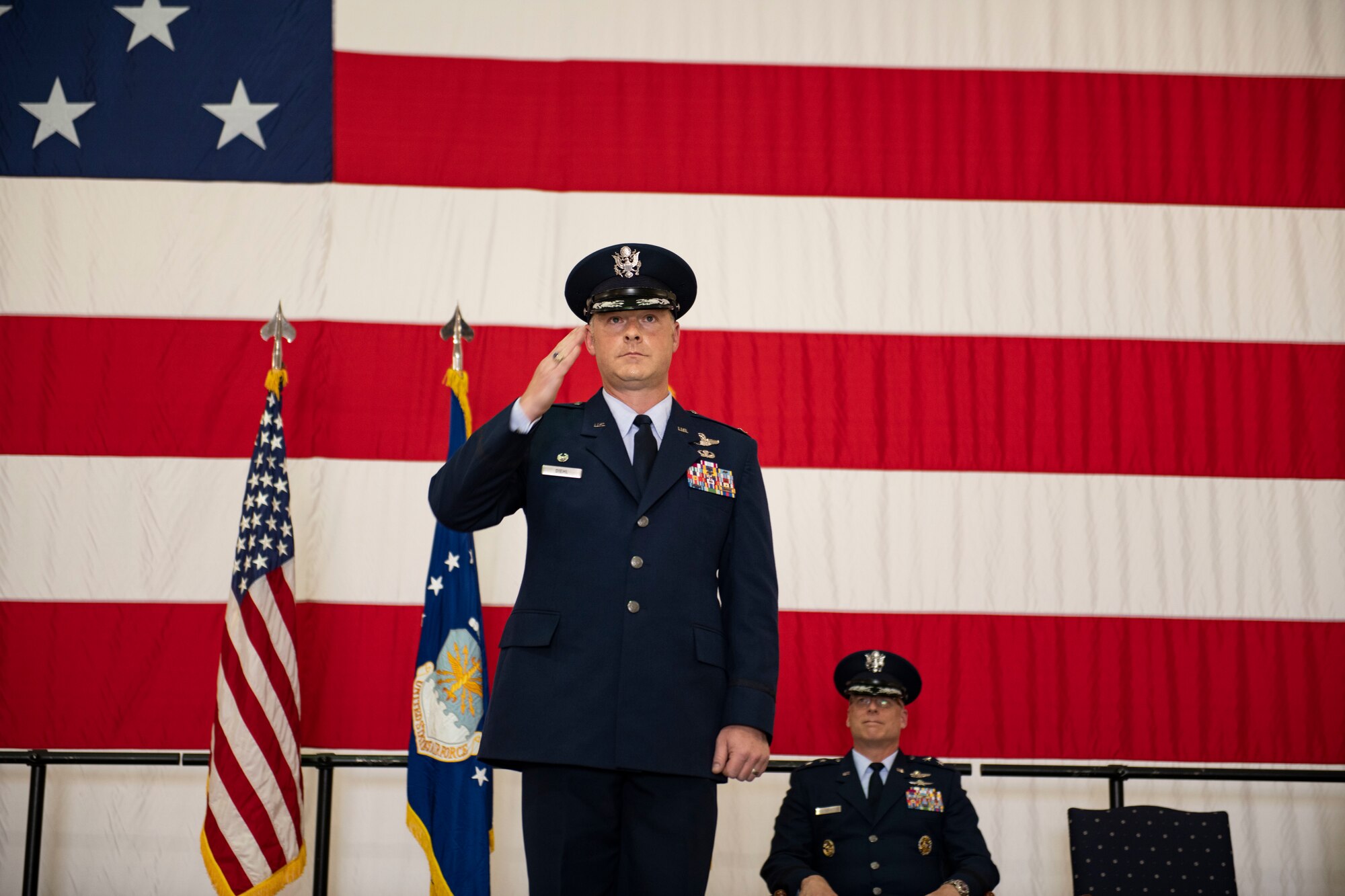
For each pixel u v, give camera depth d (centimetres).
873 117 433
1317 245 429
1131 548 414
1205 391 422
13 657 396
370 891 391
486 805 356
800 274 425
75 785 392
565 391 417
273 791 353
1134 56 437
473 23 434
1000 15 438
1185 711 405
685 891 188
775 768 376
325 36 431
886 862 347
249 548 367
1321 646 409
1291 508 416
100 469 407
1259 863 400
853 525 413
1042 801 403
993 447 418
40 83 425
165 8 431
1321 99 436
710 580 203
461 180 427
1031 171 431
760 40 436
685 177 429
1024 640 409
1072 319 425
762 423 418
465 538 376
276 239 421
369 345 416
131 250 418
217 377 413
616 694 189
